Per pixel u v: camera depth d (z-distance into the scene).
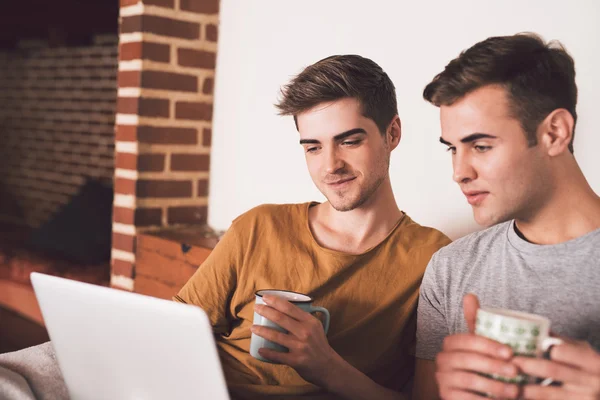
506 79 0.88
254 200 2.06
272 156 1.98
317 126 1.20
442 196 1.54
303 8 1.87
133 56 2.03
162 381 0.84
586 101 1.28
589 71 1.27
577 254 0.93
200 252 1.82
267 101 1.99
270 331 1.02
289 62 1.92
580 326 0.92
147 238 2.02
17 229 4.09
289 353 1.02
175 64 2.09
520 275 0.98
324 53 1.82
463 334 0.78
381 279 1.22
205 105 2.19
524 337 0.73
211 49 2.18
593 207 0.94
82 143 3.84
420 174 1.60
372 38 1.69
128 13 2.05
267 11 1.98
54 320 0.93
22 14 3.73
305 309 1.06
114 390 0.91
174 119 2.12
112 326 0.85
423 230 1.30
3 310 2.81
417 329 1.15
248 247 1.30
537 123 0.89
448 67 0.94
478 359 0.75
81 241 2.85
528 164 0.90
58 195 4.03
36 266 2.75
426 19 1.55
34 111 4.14
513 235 1.01
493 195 0.91
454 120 0.92
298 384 1.17
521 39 0.91
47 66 4.02
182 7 2.08
